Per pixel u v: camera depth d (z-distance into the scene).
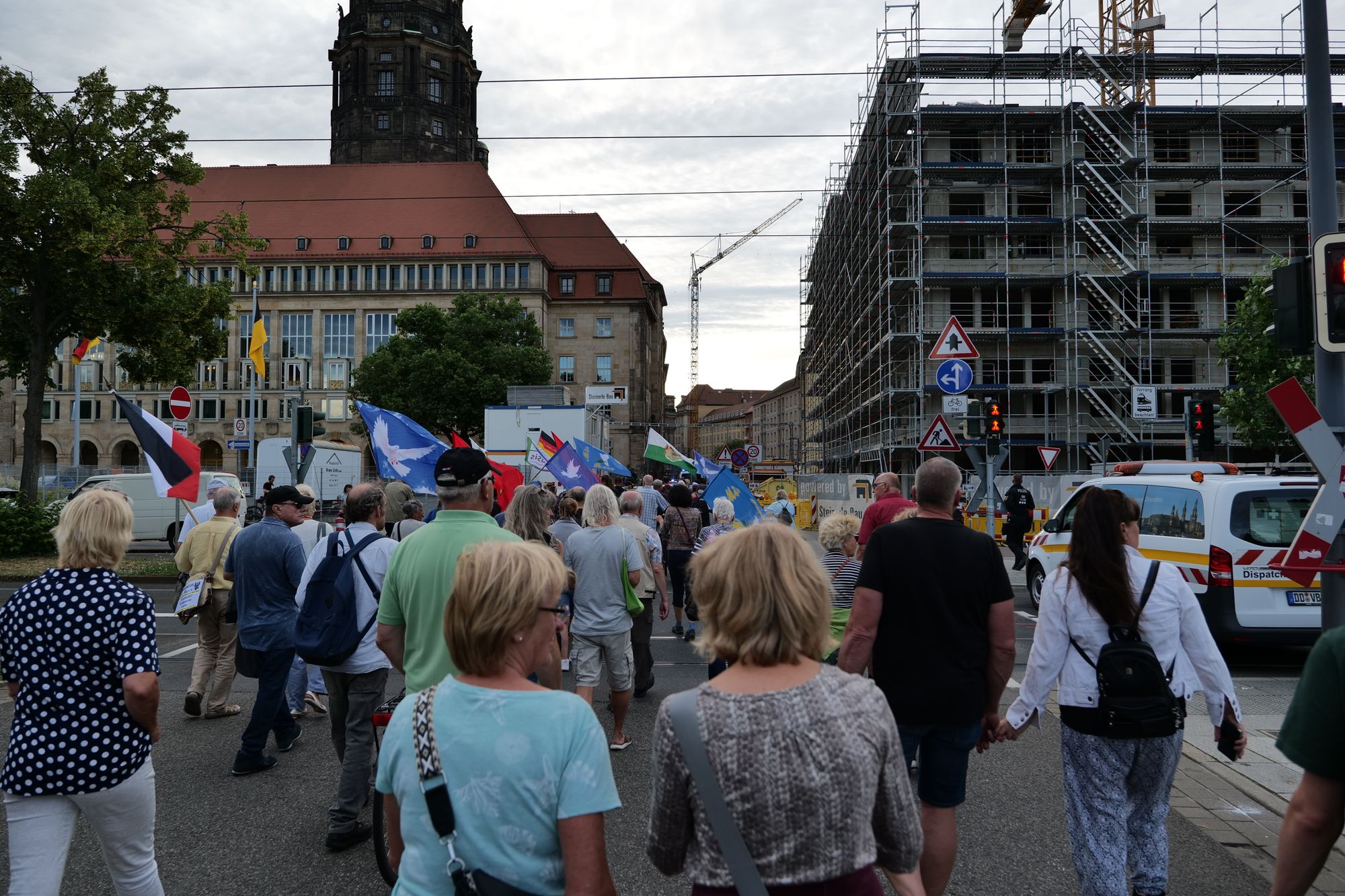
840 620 5.82
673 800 1.98
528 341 60.06
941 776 3.85
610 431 78.50
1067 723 3.79
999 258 40.12
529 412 27.80
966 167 38.34
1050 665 3.79
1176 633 3.73
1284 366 31.36
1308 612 8.91
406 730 2.13
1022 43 41.75
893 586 3.89
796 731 1.93
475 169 78.81
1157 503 9.98
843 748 1.94
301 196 78.44
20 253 20.95
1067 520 12.79
